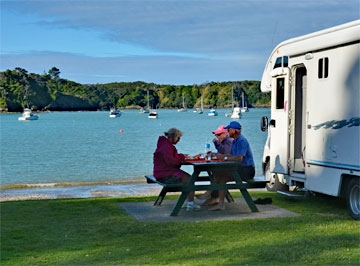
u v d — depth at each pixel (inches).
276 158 370.3
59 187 643.5
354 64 284.5
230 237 248.1
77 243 243.3
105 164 1013.8
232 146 325.4
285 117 357.7
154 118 5137.8
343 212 317.7
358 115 279.9
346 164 290.2
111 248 233.0
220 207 324.5
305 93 359.3
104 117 5728.3
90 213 321.4
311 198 378.0
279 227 267.7
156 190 584.4
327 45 304.8
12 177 826.8
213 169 304.8
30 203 368.5
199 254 218.8
